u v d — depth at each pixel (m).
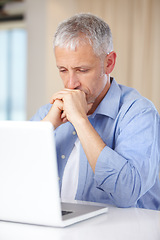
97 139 1.21
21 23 4.20
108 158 1.17
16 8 3.98
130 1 3.27
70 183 1.51
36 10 3.79
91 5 3.42
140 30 3.23
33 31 3.81
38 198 0.90
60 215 0.89
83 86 1.36
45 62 3.75
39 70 3.78
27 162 0.88
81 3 3.46
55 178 0.87
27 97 3.85
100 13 3.38
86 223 0.96
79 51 1.31
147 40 3.21
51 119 1.45
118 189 1.17
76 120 1.26
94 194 1.44
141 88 3.23
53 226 0.92
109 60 1.44
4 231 0.88
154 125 1.34
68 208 1.07
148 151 1.27
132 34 3.28
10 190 0.92
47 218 0.90
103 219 1.01
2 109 4.43
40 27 3.77
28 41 3.83
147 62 3.21
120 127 1.41
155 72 3.20
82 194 1.46
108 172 1.17
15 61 4.37
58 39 1.32
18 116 4.36
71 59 1.31
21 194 0.91
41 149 0.86
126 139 1.31
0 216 0.97
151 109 1.39
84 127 1.23
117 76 3.31
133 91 1.54
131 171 1.18
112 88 1.52
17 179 0.91
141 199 1.45
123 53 3.30
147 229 0.91
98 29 1.34
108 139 1.46
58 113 1.45
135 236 0.85
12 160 0.90
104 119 1.50
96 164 1.18
